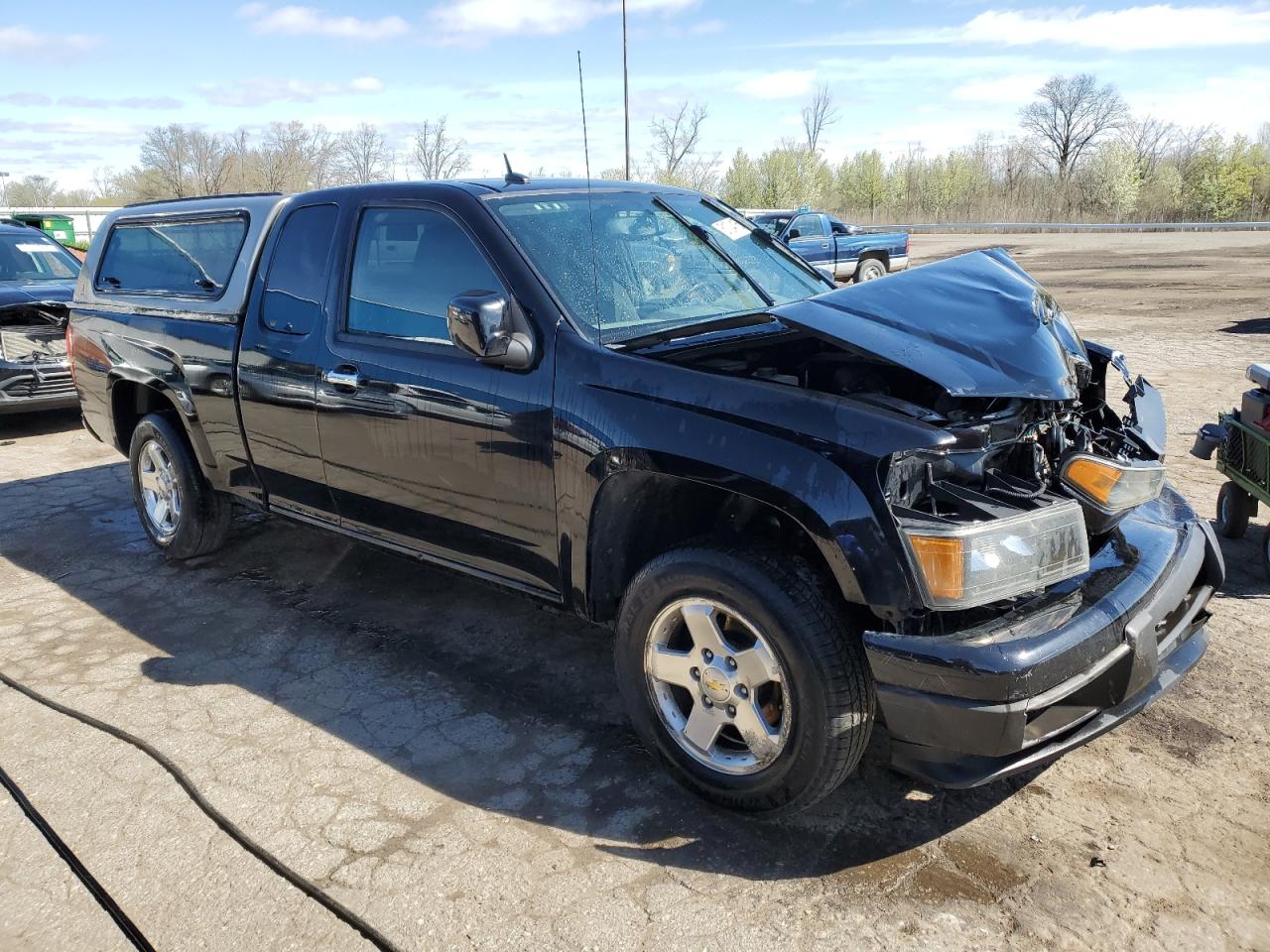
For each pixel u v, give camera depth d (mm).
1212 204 44875
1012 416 2820
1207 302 14383
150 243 4852
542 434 3023
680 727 2885
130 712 3484
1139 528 2920
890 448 2387
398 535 3727
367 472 3668
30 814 2881
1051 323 3035
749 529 2936
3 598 4625
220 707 3512
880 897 2453
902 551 2365
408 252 3506
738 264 3822
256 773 3076
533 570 3246
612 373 2889
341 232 3770
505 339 2984
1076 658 2402
